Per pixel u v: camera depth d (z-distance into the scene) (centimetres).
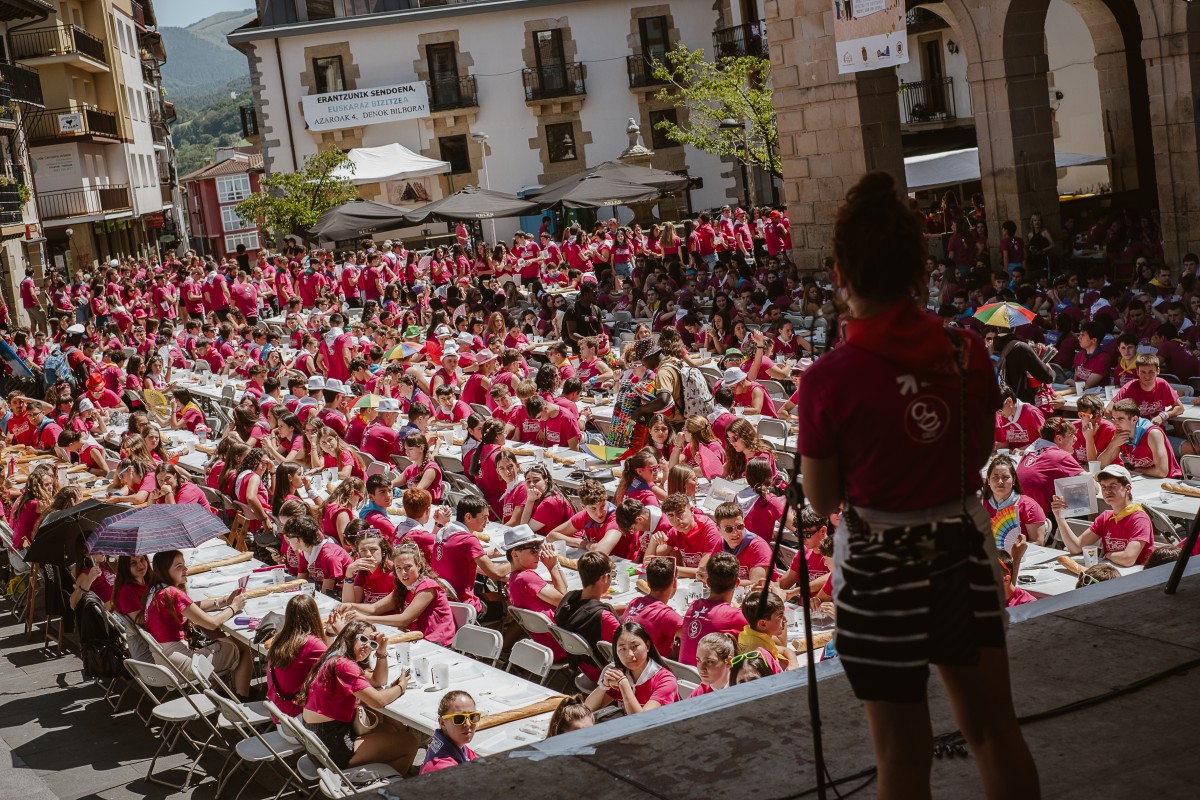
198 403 2156
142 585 1054
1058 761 324
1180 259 1992
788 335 1755
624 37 4822
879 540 252
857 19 2145
